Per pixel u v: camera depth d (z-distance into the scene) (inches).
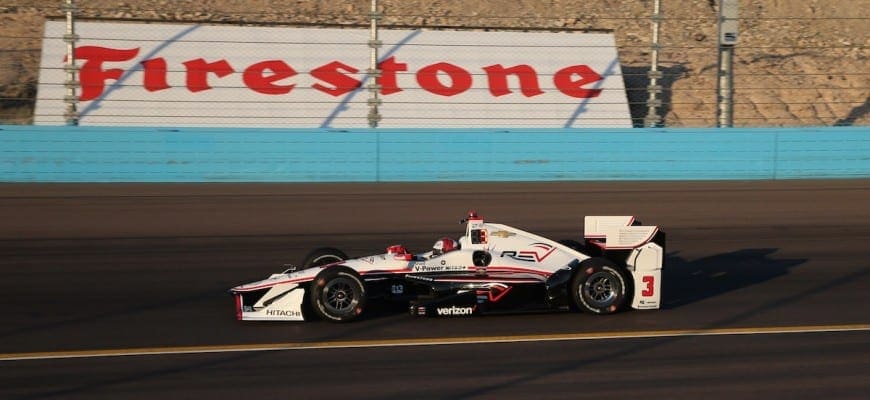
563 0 4160.9
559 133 2613.2
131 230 1930.4
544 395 984.3
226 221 2027.6
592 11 4079.7
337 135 2549.2
